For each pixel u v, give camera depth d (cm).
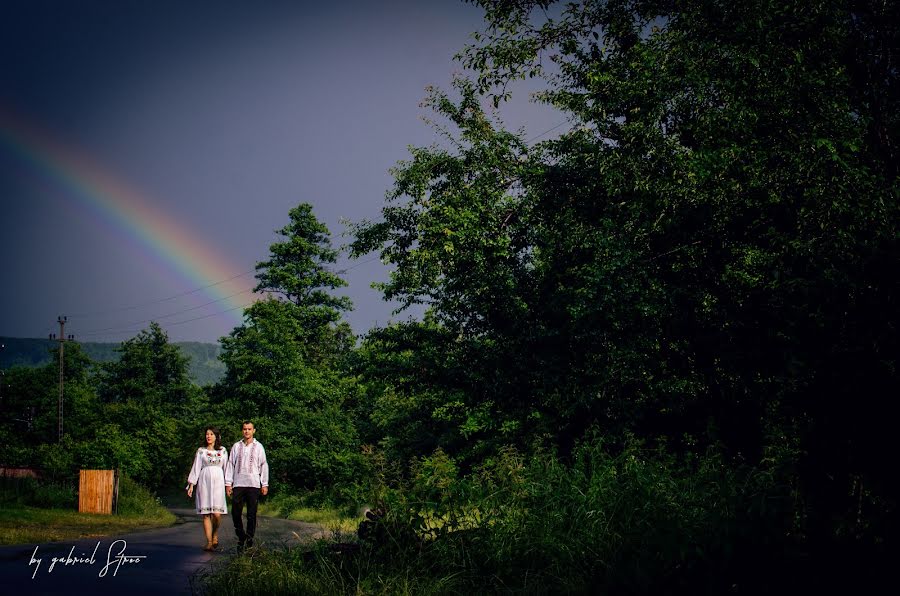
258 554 756
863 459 548
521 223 1989
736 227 1413
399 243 2159
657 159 1509
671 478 734
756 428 1166
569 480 788
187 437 5019
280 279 5891
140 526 1902
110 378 9056
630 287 1494
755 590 532
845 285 595
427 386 2509
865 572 515
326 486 4388
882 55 1302
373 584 668
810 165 1215
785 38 1309
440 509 766
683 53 1384
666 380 1430
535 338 1850
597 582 607
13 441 6419
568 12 1672
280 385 4841
